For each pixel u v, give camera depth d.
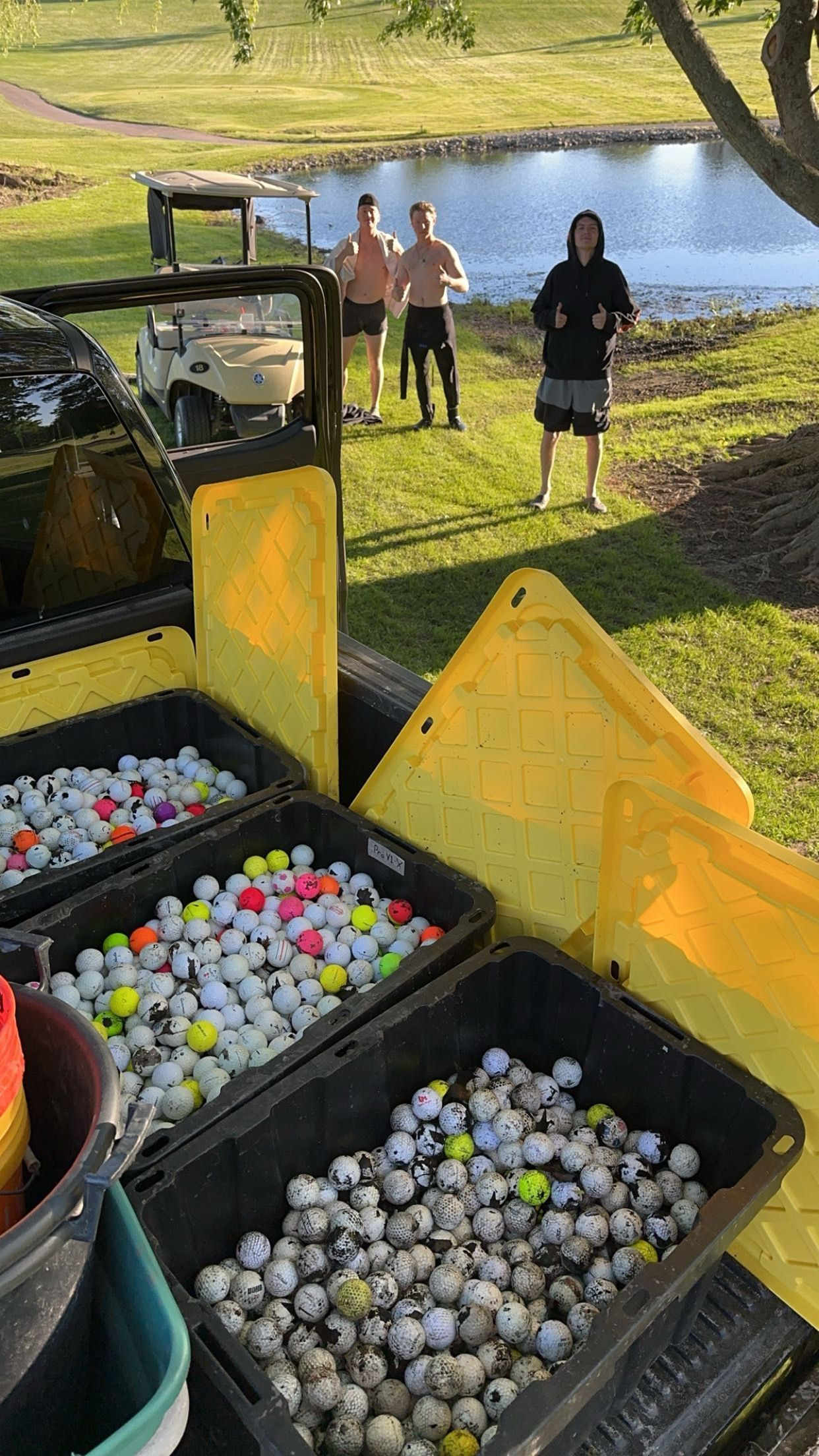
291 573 2.71
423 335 8.88
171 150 26.31
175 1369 1.23
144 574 3.11
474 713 2.39
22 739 2.92
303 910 2.58
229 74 42.28
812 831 4.57
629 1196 2.01
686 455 8.77
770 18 7.71
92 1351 1.44
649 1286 1.50
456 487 8.10
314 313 3.52
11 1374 1.22
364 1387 1.73
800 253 16.94
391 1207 2.03
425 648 5.87
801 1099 1.86
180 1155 1.76
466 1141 2.08
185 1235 1.81
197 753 3.16
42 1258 1.14
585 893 2.27
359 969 2.47
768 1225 1.86
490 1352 1.76
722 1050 1.98
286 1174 1.96
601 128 29.28
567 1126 2.15
